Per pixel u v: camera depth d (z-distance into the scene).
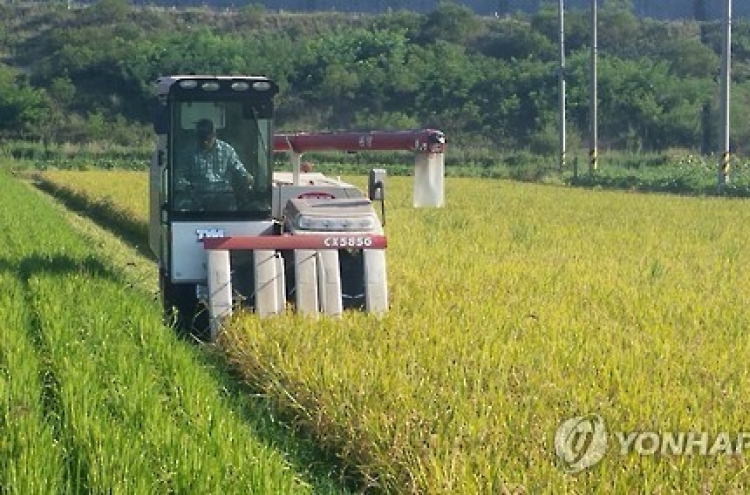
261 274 38.41
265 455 23.97
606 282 46.16
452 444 23.66
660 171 136.00
